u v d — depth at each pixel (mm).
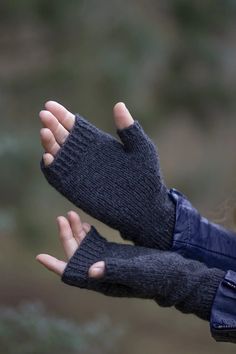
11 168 6996
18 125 7520
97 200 2697
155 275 2590
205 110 8492
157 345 9789
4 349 4797
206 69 8352
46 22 8047
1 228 5520
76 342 4875
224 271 2779
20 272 10898
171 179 9023
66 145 2695
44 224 7727
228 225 3045
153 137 8148
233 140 8945
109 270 2555
